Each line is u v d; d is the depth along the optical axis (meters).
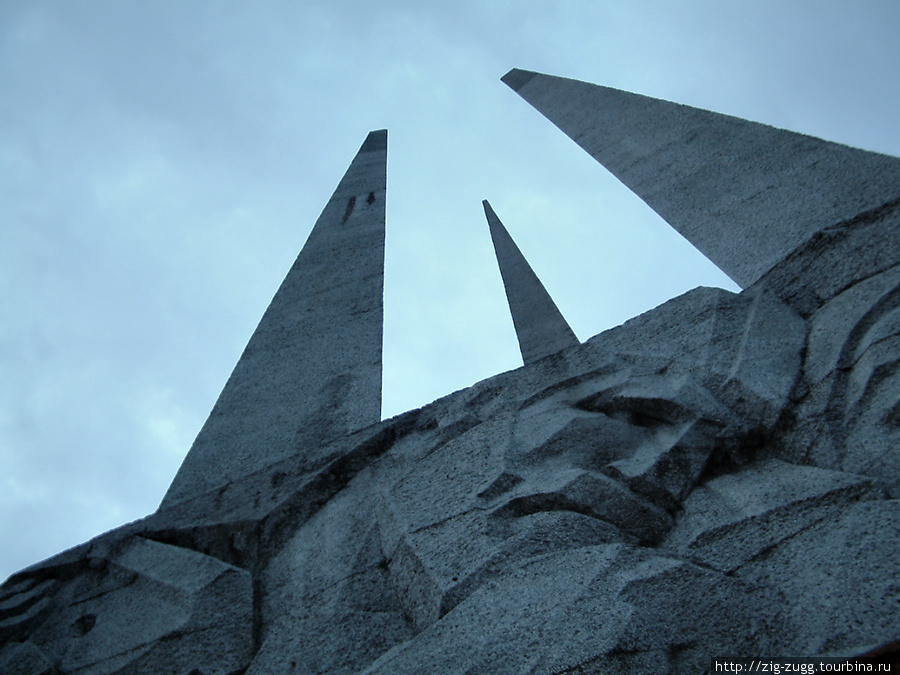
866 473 3.47
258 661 3.98
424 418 5.91
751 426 4.14
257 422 6.86
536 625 2.94
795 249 5.47
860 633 2.56
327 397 6.88
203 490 6.12
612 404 4.80
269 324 8.58
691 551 3.47
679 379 4.67
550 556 3.42
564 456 4.48
